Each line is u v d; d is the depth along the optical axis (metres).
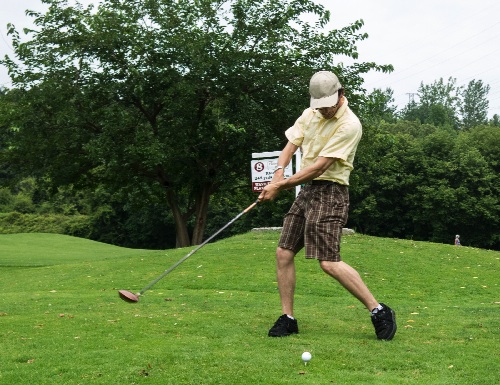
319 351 4.50
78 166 20.48
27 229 52.16
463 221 44.00
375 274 11.80
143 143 18.48
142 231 51.44
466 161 44.34
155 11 19.78
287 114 19.92
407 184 45.06
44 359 4.39
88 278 12.05
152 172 21.03
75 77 19.48
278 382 3.80
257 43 20.12
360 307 7.44
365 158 21.92
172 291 9.89
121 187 22.83
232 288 10.40
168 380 3.86
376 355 4.43
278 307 7.17
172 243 52.69
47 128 19.55
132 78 19.16
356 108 20.33
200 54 18.94
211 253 13.94
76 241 28.78
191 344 4.75
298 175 5.00
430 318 6.35
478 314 6.76
